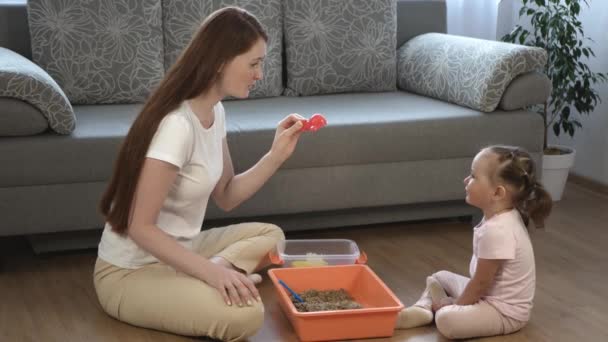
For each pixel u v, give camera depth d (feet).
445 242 9.61
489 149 7.27
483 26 12.73
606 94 11.72
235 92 6.81
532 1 11.77
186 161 6.87
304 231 9.91
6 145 8.09
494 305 7.18
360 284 7.92
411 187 9.58
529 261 7.16
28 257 8.88
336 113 9.70
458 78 10.16
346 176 9.31
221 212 8.95
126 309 7.15
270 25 10.79
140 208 6.72
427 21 12.01
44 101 8.18
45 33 9.92
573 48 11.34
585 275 8.65
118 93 10.19
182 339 7.03
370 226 10.16
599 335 7.28
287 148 7.61
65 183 8.39
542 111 12.48
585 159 12.22
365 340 7.11
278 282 7.55
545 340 7.16
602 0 11.69
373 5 11.19
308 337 7.00
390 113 9.70
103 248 7.36
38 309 7.60
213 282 6.81
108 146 8.43
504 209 7.22
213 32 6.62
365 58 11.12
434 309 7.59
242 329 6.79
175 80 6.70
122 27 10.16
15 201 8.27
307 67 10.96
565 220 10.47
